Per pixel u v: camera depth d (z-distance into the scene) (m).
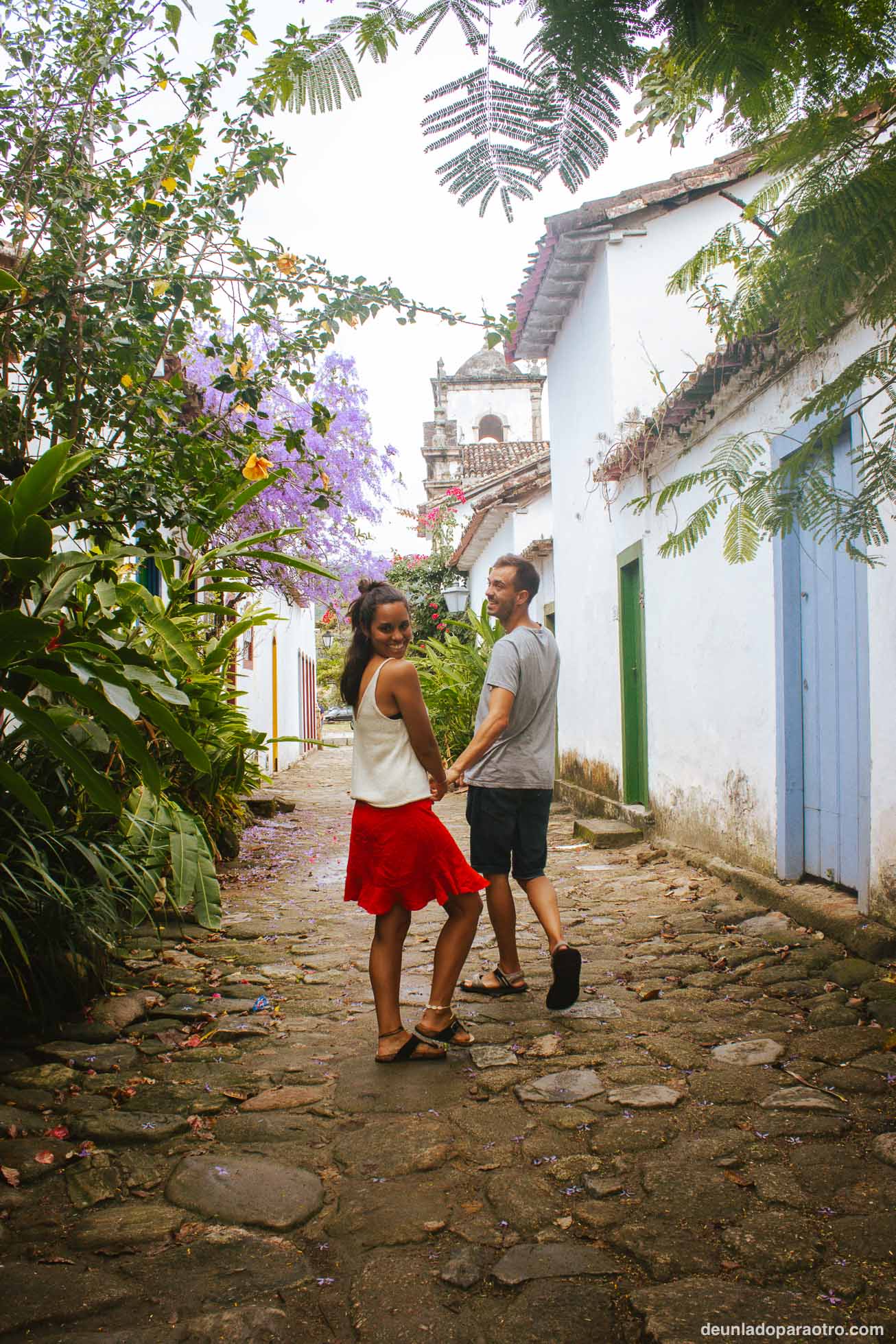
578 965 3.67
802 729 5.47
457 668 14.91
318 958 4.77
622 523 8.87
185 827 5.02
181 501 4.47
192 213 4.42
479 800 4.10
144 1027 3.73
